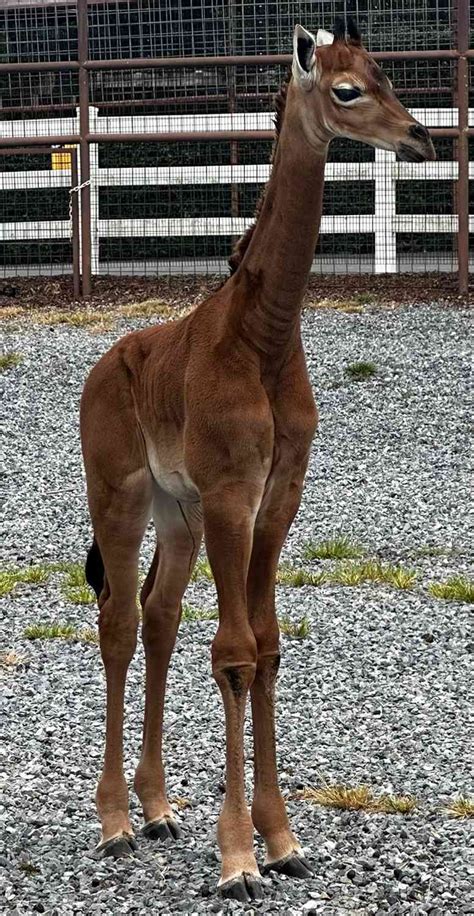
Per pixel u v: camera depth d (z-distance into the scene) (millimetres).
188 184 26109
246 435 5922
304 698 8969
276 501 6164
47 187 26359
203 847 6531
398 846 6441
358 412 17109
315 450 15859
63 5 26484
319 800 7125
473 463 15289
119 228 25438
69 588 11719
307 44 5762
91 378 6906
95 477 6770
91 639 10344
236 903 5777
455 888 5914
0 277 26078
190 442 6066
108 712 6688
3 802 7168
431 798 7168
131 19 26281
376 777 7508
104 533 6719
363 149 25953
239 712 5914
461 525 13305
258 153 26359
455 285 23750
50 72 25016
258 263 6066
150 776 6832
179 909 5777
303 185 5883
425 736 8195
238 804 5949
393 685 9195
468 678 9312
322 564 12273
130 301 23562
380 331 20609
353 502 14117
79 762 7844
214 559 6008
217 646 5934
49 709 8812
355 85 5676
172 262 26156
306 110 5840
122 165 27625
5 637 10469
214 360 6059
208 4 25953
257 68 25391
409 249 26516
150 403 6480
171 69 25109
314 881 6031
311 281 24469
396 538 12977
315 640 10156
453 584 11352
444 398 17469
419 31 25109
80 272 24938
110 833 6527
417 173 24609
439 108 25703
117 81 26531
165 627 6816
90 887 6082
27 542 13062
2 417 17172
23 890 6062
